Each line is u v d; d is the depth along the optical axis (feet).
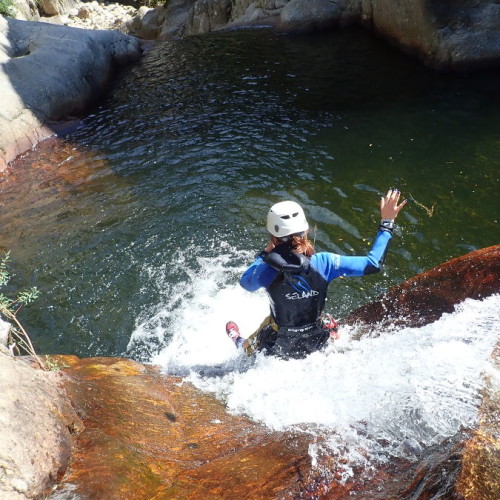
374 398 10.27
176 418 11.69
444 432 8.45
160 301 18.70
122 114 34.60
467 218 21.25
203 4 58.13
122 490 7.91
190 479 8.74
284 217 11.41
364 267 11.52
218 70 40.32
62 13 74.23
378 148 27.27
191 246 21.35
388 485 7.79
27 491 7.38
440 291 13.75
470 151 26.25
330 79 36.45
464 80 34.53
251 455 9.45
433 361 10.55
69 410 9.73
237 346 14.71
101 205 24.41
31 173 28.07
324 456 8.86
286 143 28.48
